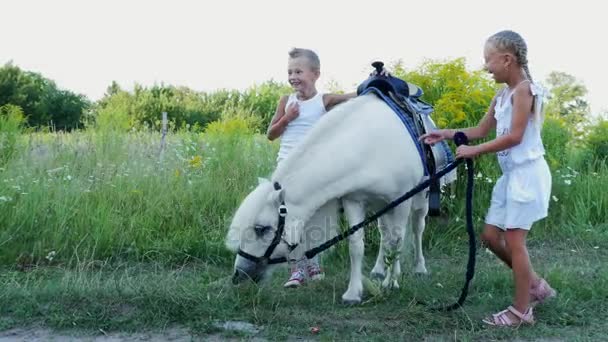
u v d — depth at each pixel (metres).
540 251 6.29
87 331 3.97
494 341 3.80
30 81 22.66
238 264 4.18
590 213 7.37
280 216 4.08
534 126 3.95
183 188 7.06
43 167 7.20
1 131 7.87
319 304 4.46
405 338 3.84
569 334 3.90
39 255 5.68
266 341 3.80
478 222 6.68
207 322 4.02
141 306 4.30
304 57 5.00
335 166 4.15
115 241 6.00
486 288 4.80
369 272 5.45
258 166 7.91
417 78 7.18
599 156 9.36
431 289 4.67
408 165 4.40
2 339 3.84
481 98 6.93
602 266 5.51
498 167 6.96
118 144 8.26
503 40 3.92
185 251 5.94
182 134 9.52
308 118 5.01
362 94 4.61
